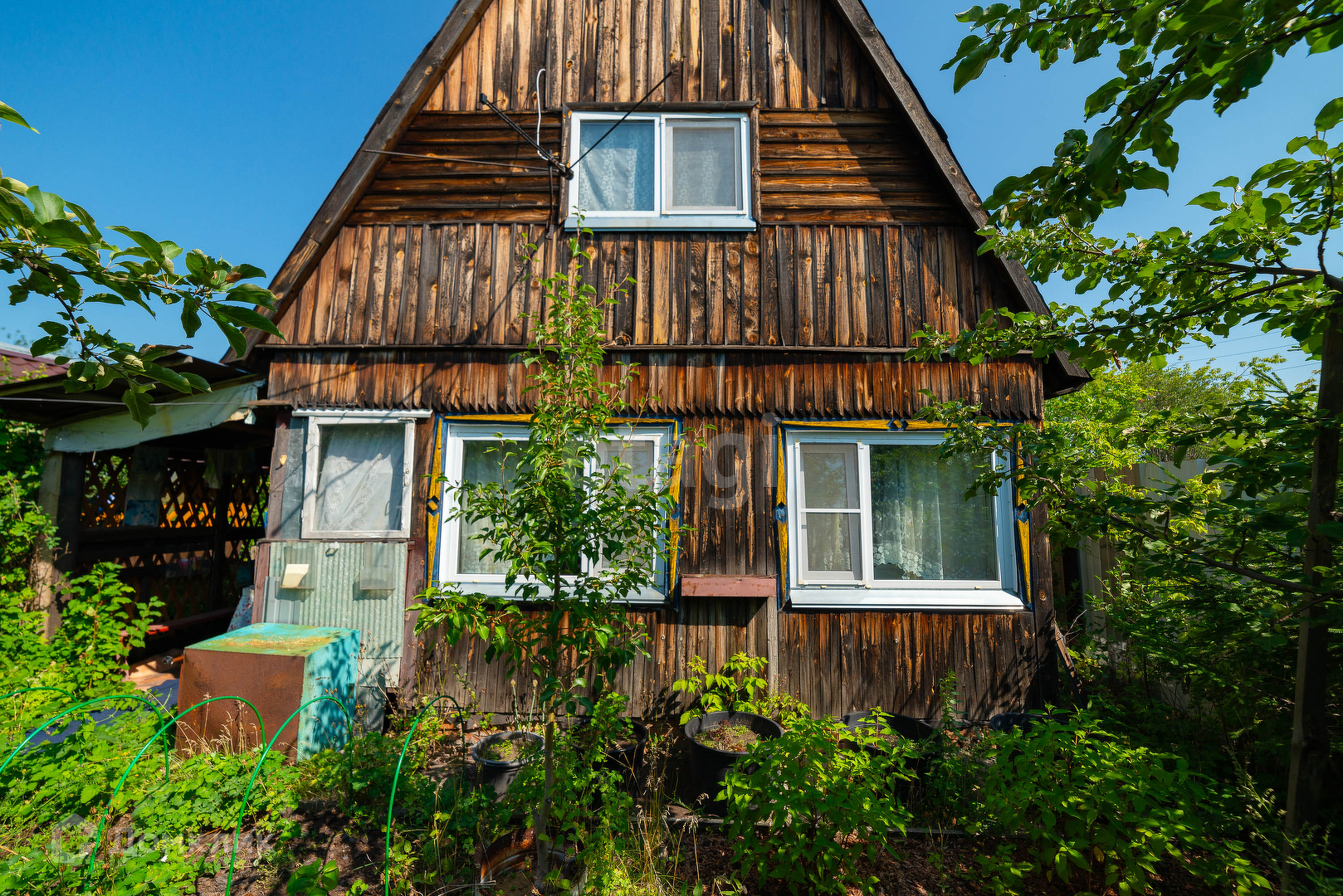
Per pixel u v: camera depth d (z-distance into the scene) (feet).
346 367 18.11
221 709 13.73
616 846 9.67
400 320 18.20
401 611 17.20
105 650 17.95
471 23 18.99
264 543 17.65
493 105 18.98
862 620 17.12
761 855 9.28
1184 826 8.43
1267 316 9.06
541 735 13.47
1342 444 8.67
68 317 5.45
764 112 19.01
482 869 9.79
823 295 18.20
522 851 10.42
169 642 23.77
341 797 11.80
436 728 13.57
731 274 18.33
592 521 9.42
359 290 18.31
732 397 17.90
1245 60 5.45
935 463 17.89
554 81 19.21
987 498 17.70
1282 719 11.34
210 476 26.02
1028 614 16.94
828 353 17.95
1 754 11.50
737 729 14.46
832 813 8.64
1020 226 9.61
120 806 10.80
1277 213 7.92
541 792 10.16
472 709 14.78
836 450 18.08
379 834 10.99
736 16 19.39
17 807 10.66
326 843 10.69
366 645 17.13
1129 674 17.08
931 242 18.31
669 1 19.45
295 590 17.48
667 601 17.19
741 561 17.38
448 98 19.12
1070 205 7.79
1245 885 8.23
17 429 19.34
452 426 17.95
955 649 16.93
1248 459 8.43
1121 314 9.39
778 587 17.25
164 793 10.96
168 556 24.22
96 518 21.42
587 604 9.32
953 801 11.28
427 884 9.66
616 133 19.29
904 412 17.72
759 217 18.40
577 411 9.98
